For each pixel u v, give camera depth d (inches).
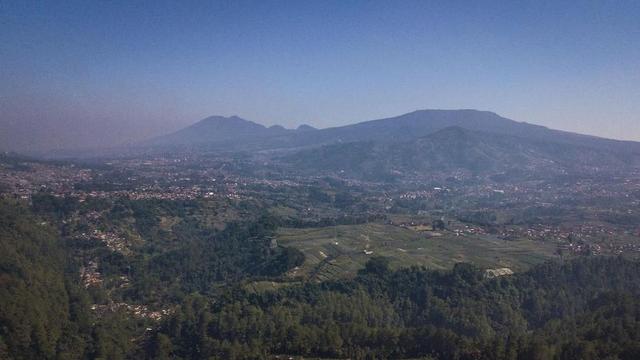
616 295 7854.3
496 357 6171.3
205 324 7613.2
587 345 5831.7
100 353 7017.7
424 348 6766.7
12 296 7165.4
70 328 7416.3
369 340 6894.7
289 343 6894.7
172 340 7632.9
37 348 6776.6
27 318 6929.1
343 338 6904.5
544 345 6023.6
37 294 7642.7
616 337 6186.0
